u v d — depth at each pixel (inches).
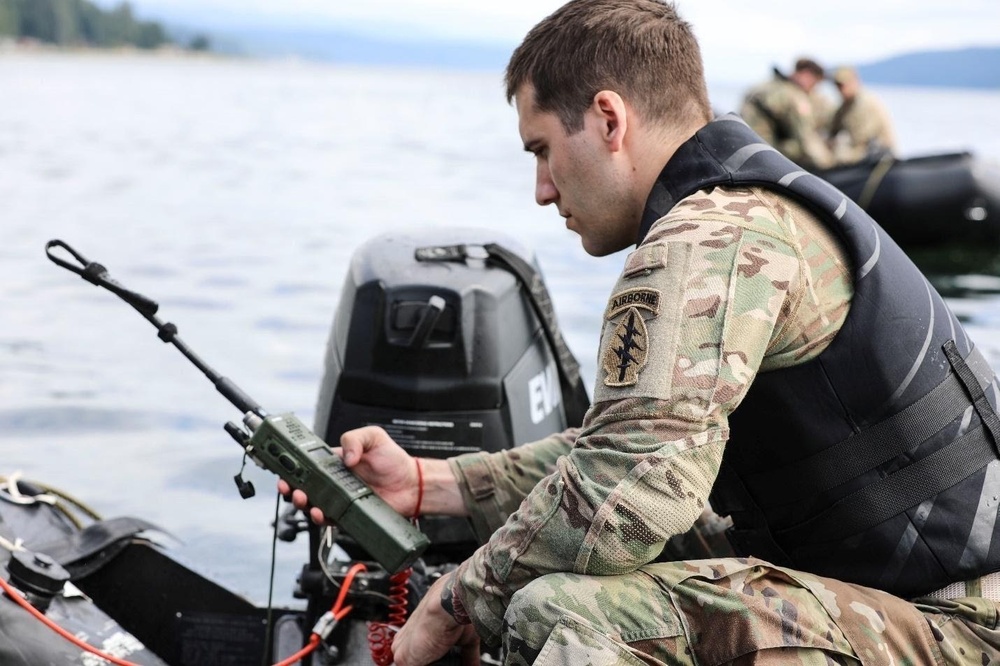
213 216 393.4
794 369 64.2
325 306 240.8
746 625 62.4
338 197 460.1
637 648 62.7
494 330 88.3
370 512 72.1
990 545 64.6
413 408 87.7
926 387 64.5
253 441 73.3
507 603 65.9
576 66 69.1
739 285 61.7
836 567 66.7
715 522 82.6
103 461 145.0
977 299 263.1
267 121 1050.1
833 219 64.8
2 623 71.8
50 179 499.8
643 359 61.5
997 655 64.1
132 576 87.7
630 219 71.4
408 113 1348.4
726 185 66.0
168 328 75.4
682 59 69.5
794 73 344.5
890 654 62.9
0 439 151.9
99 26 6835.6
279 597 108.1
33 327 214.4
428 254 91.1
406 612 80.1
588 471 62.3
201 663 86.4
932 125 1375.5
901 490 64.4
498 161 655.8
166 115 1060.5
